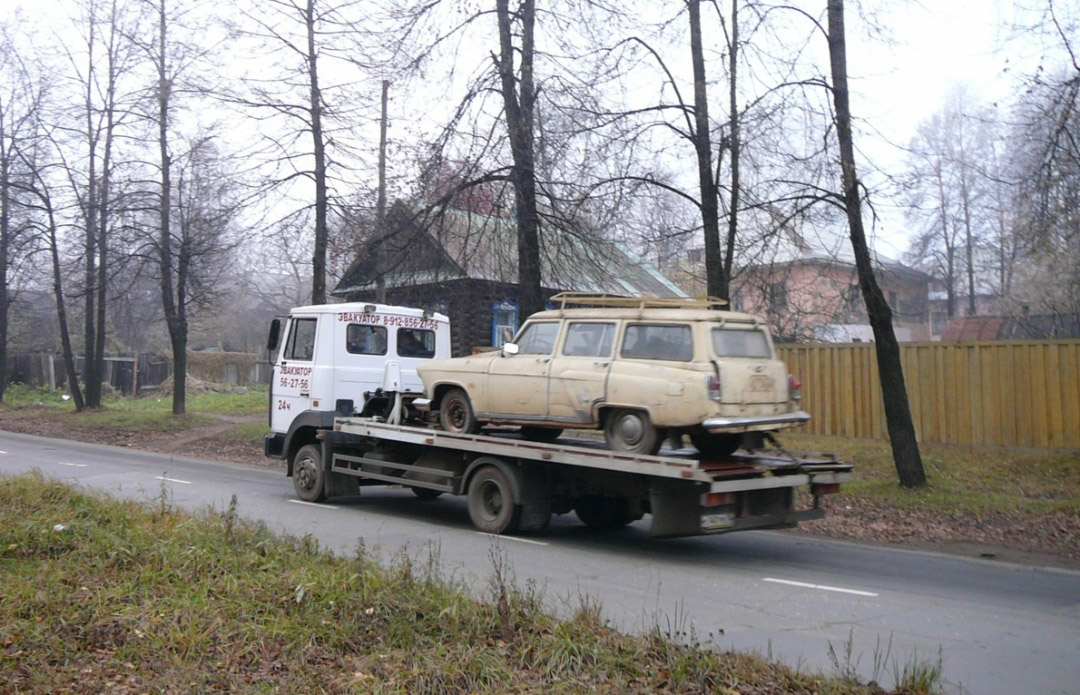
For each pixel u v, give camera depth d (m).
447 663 5.17
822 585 8.43
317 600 6.30
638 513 11.52
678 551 10.23
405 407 12.60
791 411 9.91
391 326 14.10
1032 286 24.58
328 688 4.90
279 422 14.12
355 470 12.78
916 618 7.24
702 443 10.10
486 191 16.42
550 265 16.78
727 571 9.05
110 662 5.18
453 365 11.53
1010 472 13.78
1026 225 14.20
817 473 10.03
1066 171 12.13
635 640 5.78
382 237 17.09
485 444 10.85
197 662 5.23
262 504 13.06
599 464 9.62
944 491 13.08
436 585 6.66
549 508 10.93
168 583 6.75
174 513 9.11
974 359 15.31
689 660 5.26
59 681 4.87
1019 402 14.75
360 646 5.57
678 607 7.41
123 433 24.91
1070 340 14.21
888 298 28.95
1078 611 7.62
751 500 9.56
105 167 27.05
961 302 35.00
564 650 5.38
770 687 5.07
